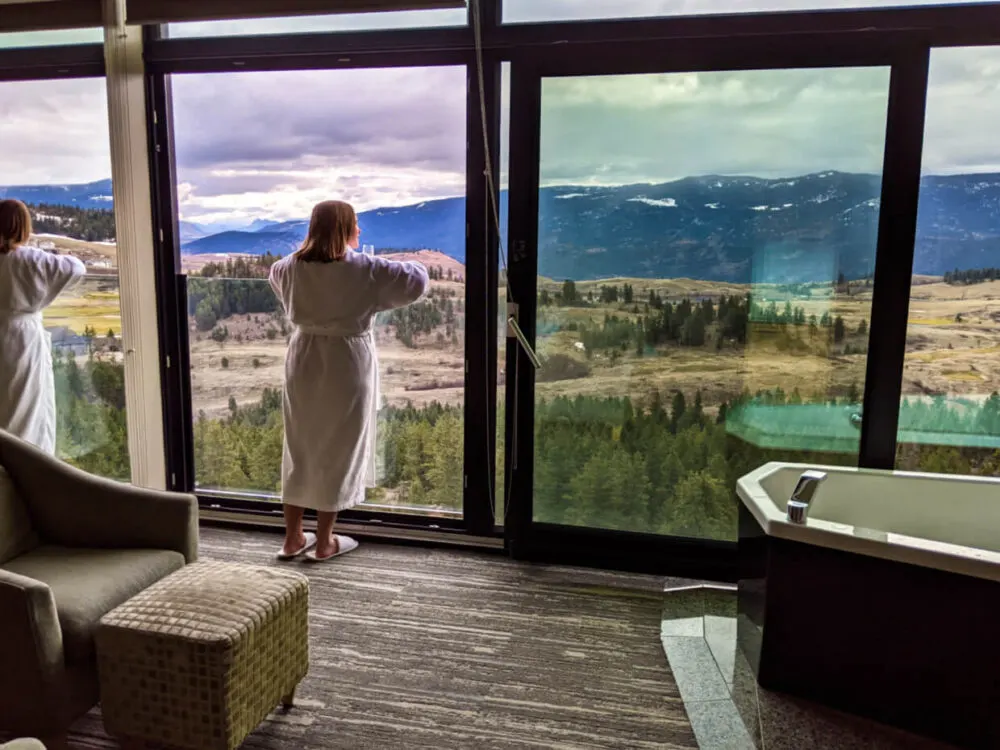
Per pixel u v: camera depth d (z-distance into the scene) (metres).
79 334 3.37
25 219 3.00
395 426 3.14
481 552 3.06
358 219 3.04
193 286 3.23
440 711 1.98
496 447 3.03
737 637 2.32
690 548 2.84
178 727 1.65
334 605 2.56
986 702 1.76
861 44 2.46
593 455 2.95
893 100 2.47
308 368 2.77
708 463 2.86
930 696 1.84
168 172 3.15
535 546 2.97
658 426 2.88
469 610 2.55
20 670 1.61
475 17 2.70
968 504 2.38
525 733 1.89
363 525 3.18
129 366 3.15
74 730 1.88
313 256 2.70
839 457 2.73
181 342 3.28
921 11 2.41
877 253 2.57
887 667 1.88
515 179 2.80
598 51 2.65
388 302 2.77
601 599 2.65
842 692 1.96
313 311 2.74
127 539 2.08
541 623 2.46
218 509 3.34
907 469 2.72
